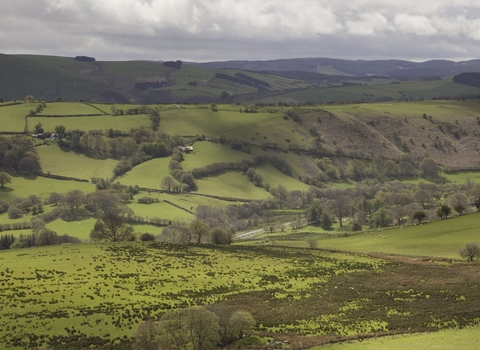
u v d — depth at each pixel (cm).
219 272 12488
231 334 8088
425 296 10819
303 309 9906
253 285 11594
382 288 11550
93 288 10494
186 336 7631
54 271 11612
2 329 8194
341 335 8412
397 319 9300
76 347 7688
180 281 11469
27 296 9756
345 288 11512
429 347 7606
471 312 9588
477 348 7500
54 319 8681
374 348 7625
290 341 8006
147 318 8962
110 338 8094
